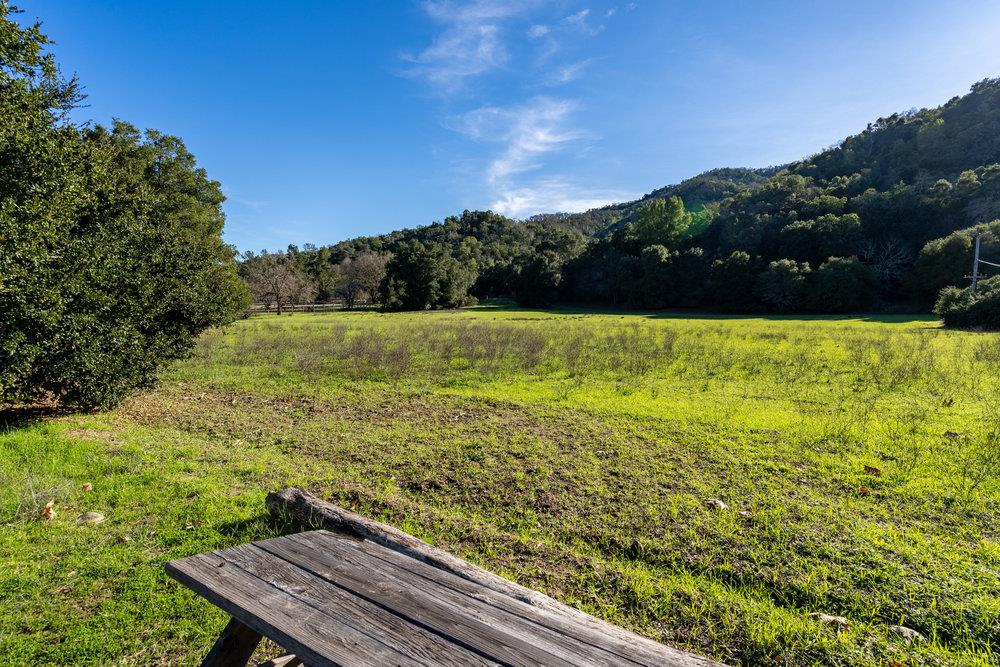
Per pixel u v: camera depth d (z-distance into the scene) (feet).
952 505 14.24
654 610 9.34
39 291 19.04
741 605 9.50
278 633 5.02
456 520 13.01
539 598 6.52
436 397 30.68
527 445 20.30
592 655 4.78
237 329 80.59
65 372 21.38
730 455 18.88
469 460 18.48
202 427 23.49
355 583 6.02
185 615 9.02
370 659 4.60
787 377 36.24
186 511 13.23
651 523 13.17
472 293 275.39
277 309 187.73
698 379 36.11
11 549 11.07
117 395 25.27
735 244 207.62
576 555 11.35
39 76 23.15
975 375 34.78
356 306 236.84
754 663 8.12
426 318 130.11
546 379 36.76
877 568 10.77
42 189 20.38
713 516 13.51
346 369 40.22
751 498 14.74
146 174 55.01
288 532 12.01
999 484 15.53
